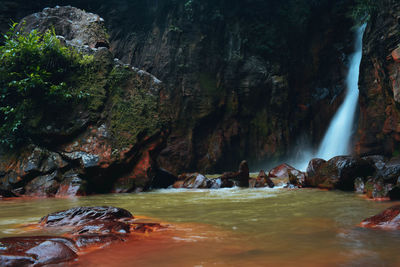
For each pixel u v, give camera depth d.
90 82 9.08
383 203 4.93
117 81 9.40
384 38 10.46
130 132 8.77
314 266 1.89
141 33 19.30
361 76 13.16
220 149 17.97
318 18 20.08
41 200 6.69
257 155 18.67
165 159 17.30
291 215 3.90
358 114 16.66
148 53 18.89
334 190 7.31
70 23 11.09
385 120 11.77
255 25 19.67
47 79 8.76
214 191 8.15
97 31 11.22
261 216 3.87
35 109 8.53
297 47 20.23
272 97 18.88
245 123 18.94
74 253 2.13
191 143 17.72
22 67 8.76
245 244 2.45
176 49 18.48
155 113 9.46
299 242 2.49
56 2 17.77
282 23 20.02
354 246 2.32
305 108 19.62
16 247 2.09
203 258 2.09
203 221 3.54
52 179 7.94
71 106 8.62
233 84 18.83
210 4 19.34
